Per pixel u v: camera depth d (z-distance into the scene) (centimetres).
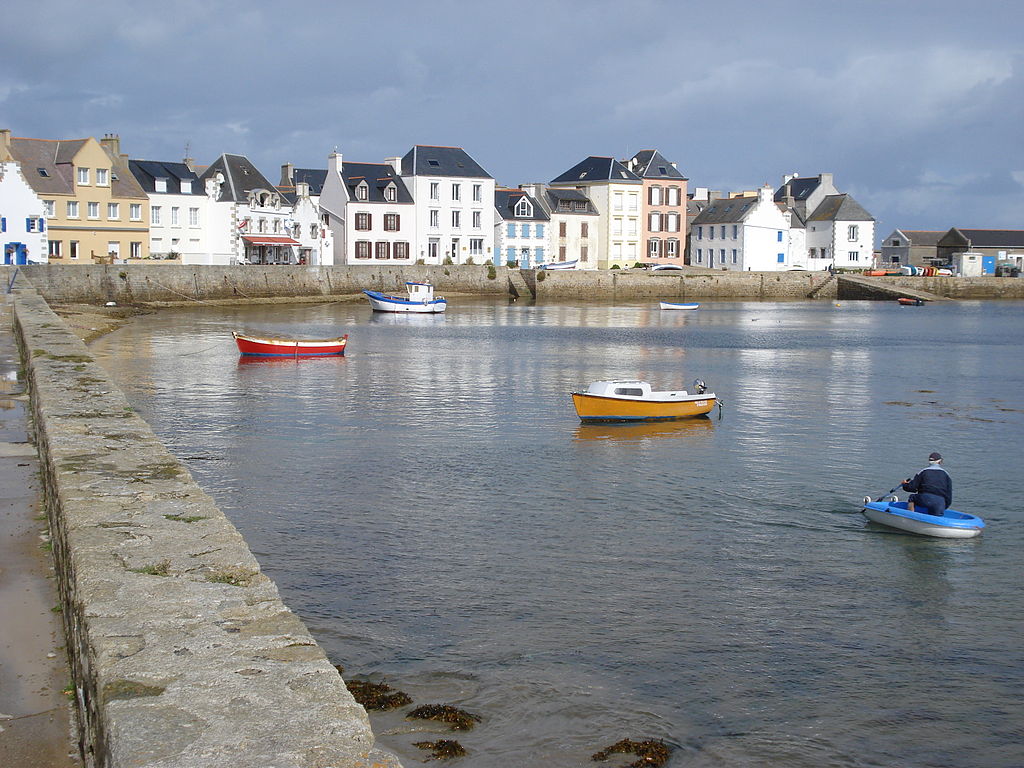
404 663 1209
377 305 7931
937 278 11731
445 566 1594
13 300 4528
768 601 1473
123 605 641
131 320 6650
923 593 1524
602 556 1672
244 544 772
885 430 2972
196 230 8831
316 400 3384
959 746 1055
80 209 7925
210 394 3491
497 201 11125
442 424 2948
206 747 469
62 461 1054
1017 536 1853
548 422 3020
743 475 2325
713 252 12344
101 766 523
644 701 1127
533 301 9900
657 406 3069
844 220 12325
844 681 1201
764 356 5178
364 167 10212
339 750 469
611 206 11462
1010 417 3231
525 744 1015
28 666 826
